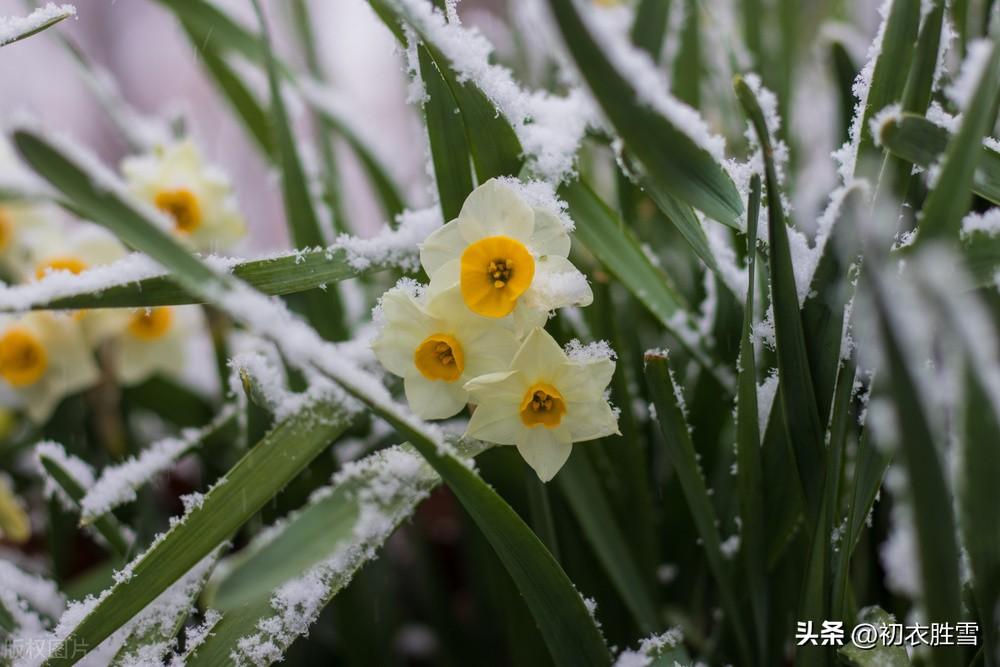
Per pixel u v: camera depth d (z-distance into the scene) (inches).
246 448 14.2
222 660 12.1
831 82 17.4
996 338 11.8
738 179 12.8
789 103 18.0
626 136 10.9
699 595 15.5
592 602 13.7
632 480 14.5
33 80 38.9
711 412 15.3
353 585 16.4
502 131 12.7
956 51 14.5
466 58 12.3
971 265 11.9
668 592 15.5
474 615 18.3
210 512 12.2
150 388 18.8
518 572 12.3
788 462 13.0
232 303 10.8
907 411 10.1
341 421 12.6
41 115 17.3
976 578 11.4
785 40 18.4
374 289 18.5
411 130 22.7
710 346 14.5
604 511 14.2
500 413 12.1
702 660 14.3
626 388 14.2
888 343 10.0
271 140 18.2
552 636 12.6
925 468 10.2
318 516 12.0
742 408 12.6
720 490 15.0
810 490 12.4
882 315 9.9
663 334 16.6
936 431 10.3
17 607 14.4
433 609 18.3
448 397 12.2
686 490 13.2
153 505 15.6
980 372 10.4
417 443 11.4
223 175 18.1
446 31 12.3
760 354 14.0
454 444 12.4
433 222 13.3
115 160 39.6
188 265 10.7
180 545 12.1
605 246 13.6
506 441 12.2
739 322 14.1
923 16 12.2
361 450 15.2
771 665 14.0
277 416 12.9
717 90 18.4
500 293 11.9
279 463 12.4
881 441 11.8
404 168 25.8
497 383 11.9
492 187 12.1
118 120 18.6
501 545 12.1
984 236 12.0
